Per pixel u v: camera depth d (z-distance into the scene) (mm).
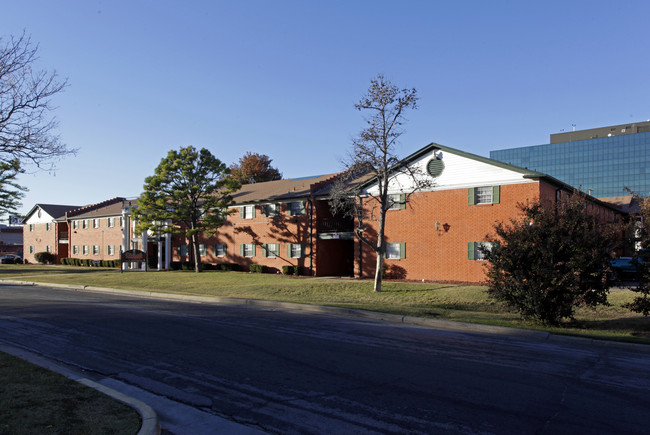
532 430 5078
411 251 26312
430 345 9500
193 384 6816
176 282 25953
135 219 34031
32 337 10281
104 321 12531
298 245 32438
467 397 6172
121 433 4648
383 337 10352
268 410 5742
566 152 101250
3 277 33188
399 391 6426
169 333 10742
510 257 12156
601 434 4977
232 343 9609
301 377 7109
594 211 13789
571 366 7859
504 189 23297
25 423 4812
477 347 9359
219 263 38750
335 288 21609
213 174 34469
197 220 35656
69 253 56531
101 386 6262
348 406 5848
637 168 93438
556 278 11484
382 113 20484
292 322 12508
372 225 28188
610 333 10938
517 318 13602
